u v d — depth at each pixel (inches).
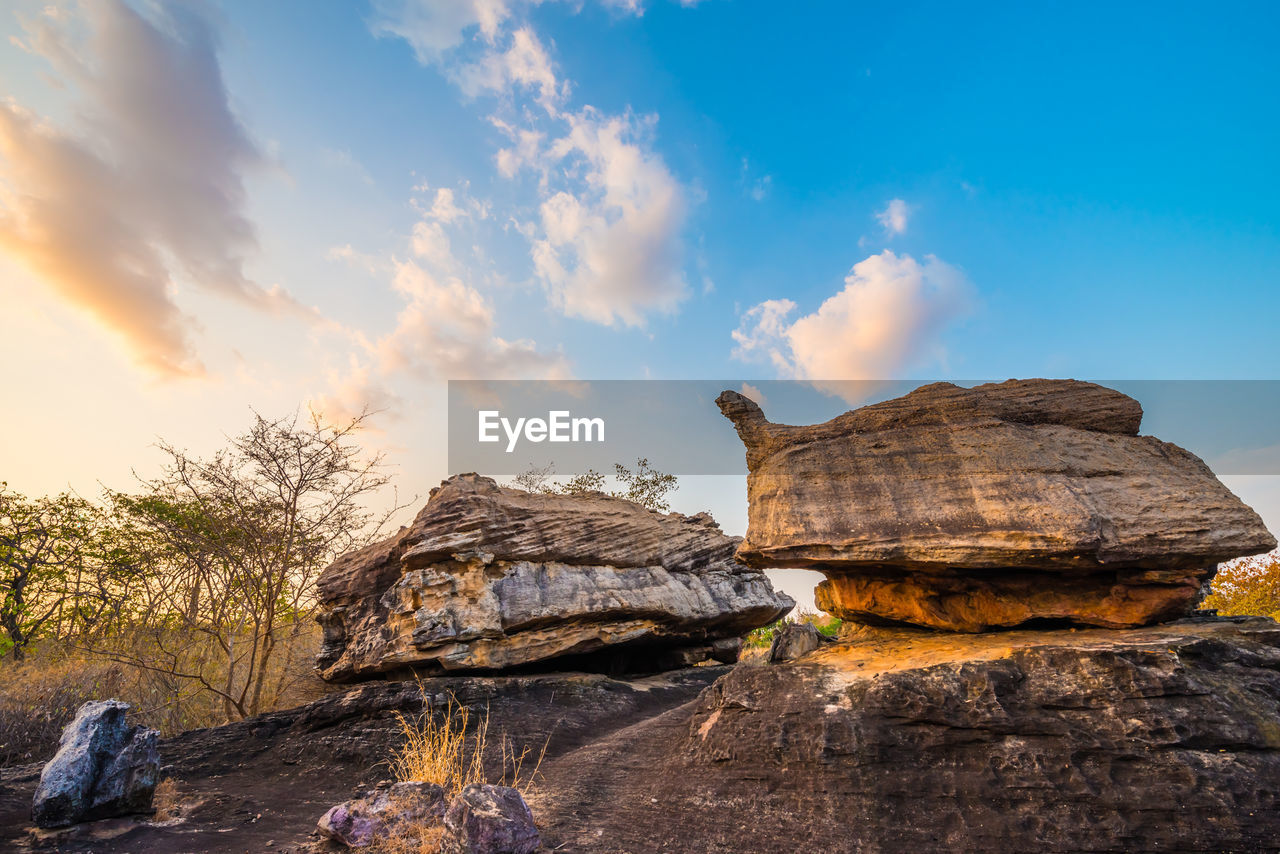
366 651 478.0
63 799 217.2
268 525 512.1
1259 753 212.2
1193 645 250.5
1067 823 205.5
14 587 559.8
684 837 232.2
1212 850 189.6
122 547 577.0
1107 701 233.9
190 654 541.3
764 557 334.6
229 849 213.5
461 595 468.4
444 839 199.8
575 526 557.3
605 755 329.4
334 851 209.0
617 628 524.7
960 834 211.2
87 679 440.5
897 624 374.6
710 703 323.9
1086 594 317.1
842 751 250.2
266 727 393.1
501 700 416.8
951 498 315.6
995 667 258.1
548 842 226.8
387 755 349.1
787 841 222.2
